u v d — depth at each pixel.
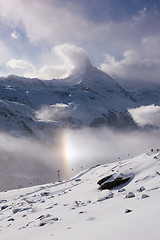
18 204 34.53
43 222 13.02
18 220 18.58
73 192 36.88
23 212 22.70
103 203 16.88
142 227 5.50
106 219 9.58
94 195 27.61
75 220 11.87
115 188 30.09
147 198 13.34
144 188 20.33
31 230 12.15
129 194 16.73
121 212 10.45
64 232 8.98
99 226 7.89
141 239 4.55
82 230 8.18
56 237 8.26
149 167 32.19
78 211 15.44
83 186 40.16
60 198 31.88
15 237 11.40
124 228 6.03
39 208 23.73
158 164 32.12
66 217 13.70
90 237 6.20
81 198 26.95
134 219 7.07
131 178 30.97
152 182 24.22
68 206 20.06
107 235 5.78
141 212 8.24
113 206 14.05
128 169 33.44
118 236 5.33
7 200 47.09
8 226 16.72
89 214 13.00
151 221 5.88
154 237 4.42
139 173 31.33
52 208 21.27
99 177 42.69
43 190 51.16
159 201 10.20
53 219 13.30
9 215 23.09
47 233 10.04
